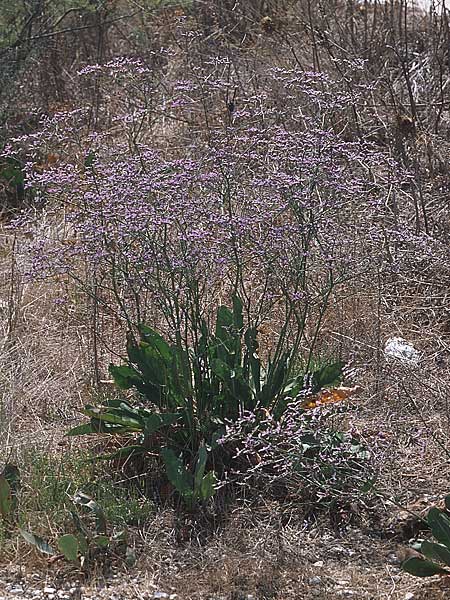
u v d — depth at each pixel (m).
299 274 4.85
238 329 4.92
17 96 9.88
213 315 5.86
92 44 10.93
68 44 10.83
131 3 10.45
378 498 4.61
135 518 4.50
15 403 5.43
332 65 8.28
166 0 10.48
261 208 4.82
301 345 5.91
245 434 4.79
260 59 9.18
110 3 10.60
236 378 4.76
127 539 4.36
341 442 4.68
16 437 5.16
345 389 5.38
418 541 4.30
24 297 6.63
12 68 9.84
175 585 4.11
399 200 7.29
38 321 6.47
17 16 9.99
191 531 4.45
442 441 5.09
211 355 4.87
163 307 5.34
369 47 8.62
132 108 8.62
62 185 5.68
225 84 6.56
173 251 4.77
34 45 10.05
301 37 9.28
